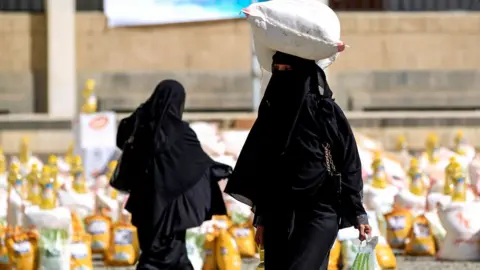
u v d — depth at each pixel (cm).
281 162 1173
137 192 1605
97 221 2270
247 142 1196
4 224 2352
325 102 1171
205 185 1614
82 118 3102
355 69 4344
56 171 2341
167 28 4306
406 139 3978
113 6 4272
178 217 1587
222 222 2194
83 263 1961
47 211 1942
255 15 1177
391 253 2084
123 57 4281
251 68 4097
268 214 1185
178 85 1633
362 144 3045
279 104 1178
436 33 4372
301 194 1165
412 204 2372
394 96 4328
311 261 1161
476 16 4391
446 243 2230
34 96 4259
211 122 3722
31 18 4256
